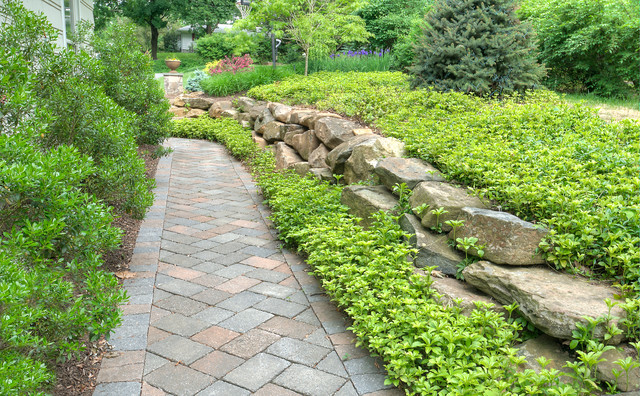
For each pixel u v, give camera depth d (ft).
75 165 8.83
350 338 9.70
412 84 28.30
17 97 9.57
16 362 6.25
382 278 10.76
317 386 8.14
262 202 19.94
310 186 18.24
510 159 14.11
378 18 61.98
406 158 15.60
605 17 31.42
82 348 7.70
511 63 25.61
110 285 8.65
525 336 8.83
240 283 12.41
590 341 7.38
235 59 54.85
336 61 47.73
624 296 8.31
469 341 8.02
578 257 9.48
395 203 14.03
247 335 9.81
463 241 10.61
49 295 7.51
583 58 33.37
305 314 10.78
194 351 9.18
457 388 7.25
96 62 15.43
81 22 23.61
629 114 23.11
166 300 11.35
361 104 24.72
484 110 20.67
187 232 16.42
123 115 16.53
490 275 9.63
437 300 9.73
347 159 18.45
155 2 115.24
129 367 8.55
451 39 26.37
